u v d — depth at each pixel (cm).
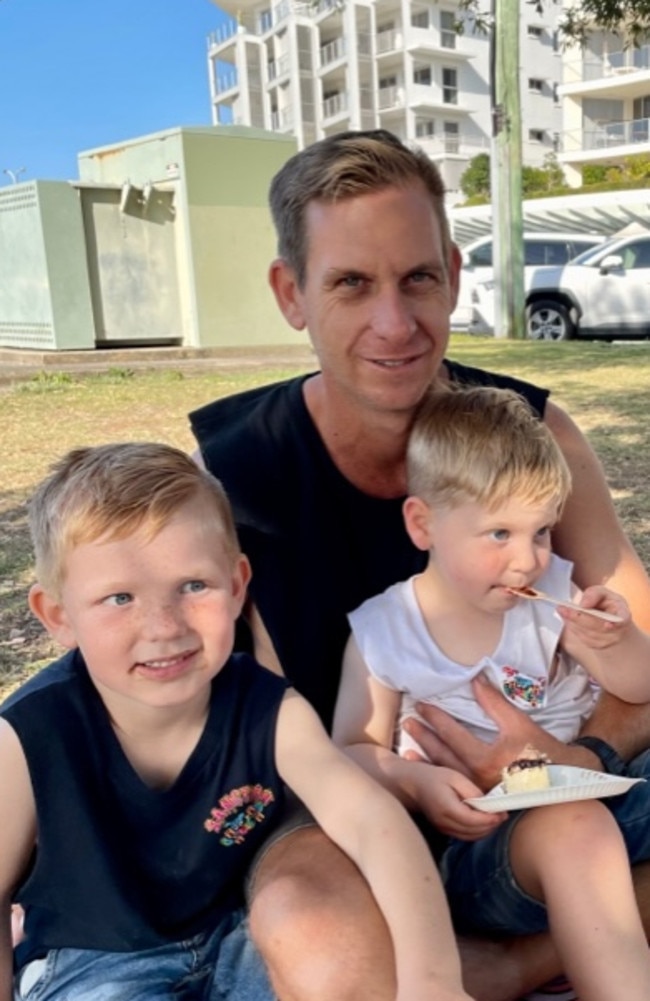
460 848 175
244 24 5778
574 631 179
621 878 151
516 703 185
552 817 157
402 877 146
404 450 194
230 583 164
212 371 967
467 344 1168
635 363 918
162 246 1114
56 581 162
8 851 157
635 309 1310
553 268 1368
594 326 1334
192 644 158
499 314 1344
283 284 200
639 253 1342
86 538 156
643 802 168
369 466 195
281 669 194
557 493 184
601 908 148
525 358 982
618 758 178
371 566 198
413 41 4697
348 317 181
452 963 138
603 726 185
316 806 161
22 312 1117
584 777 159
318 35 5094
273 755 167
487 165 4097
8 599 353
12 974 159
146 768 163
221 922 167
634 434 598
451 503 183
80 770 158
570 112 4119
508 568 182
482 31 1344
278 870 155
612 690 183
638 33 1005
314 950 140
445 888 173
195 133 1069
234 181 1103
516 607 189
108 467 164
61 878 158
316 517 194
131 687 156
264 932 145
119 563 155
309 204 182
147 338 1127
